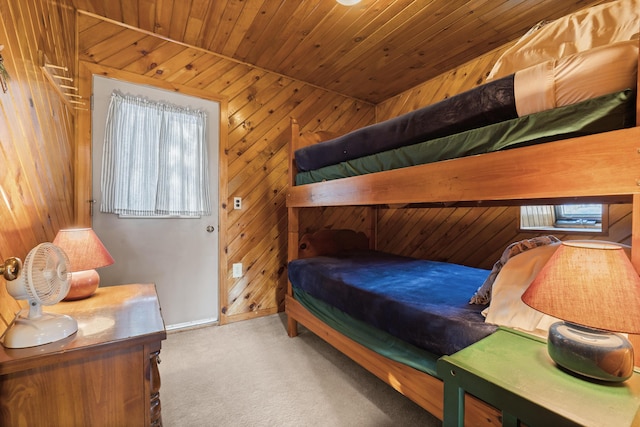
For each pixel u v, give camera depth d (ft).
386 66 9.63
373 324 4.86
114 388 3.15
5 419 2.72
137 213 7.78
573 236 7.00
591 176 2.84
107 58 7.34
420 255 10.50
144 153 7.88
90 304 4.36
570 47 3.86
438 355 3.88
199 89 8.66
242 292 9.52
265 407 5.15
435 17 7.21
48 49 5.02
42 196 4.59
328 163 7.05
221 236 9.07
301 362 6.73
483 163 3.76
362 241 10.57
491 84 3.82
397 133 5.18
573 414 2.12
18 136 3.78
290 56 9.04
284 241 10.40
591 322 2.35
